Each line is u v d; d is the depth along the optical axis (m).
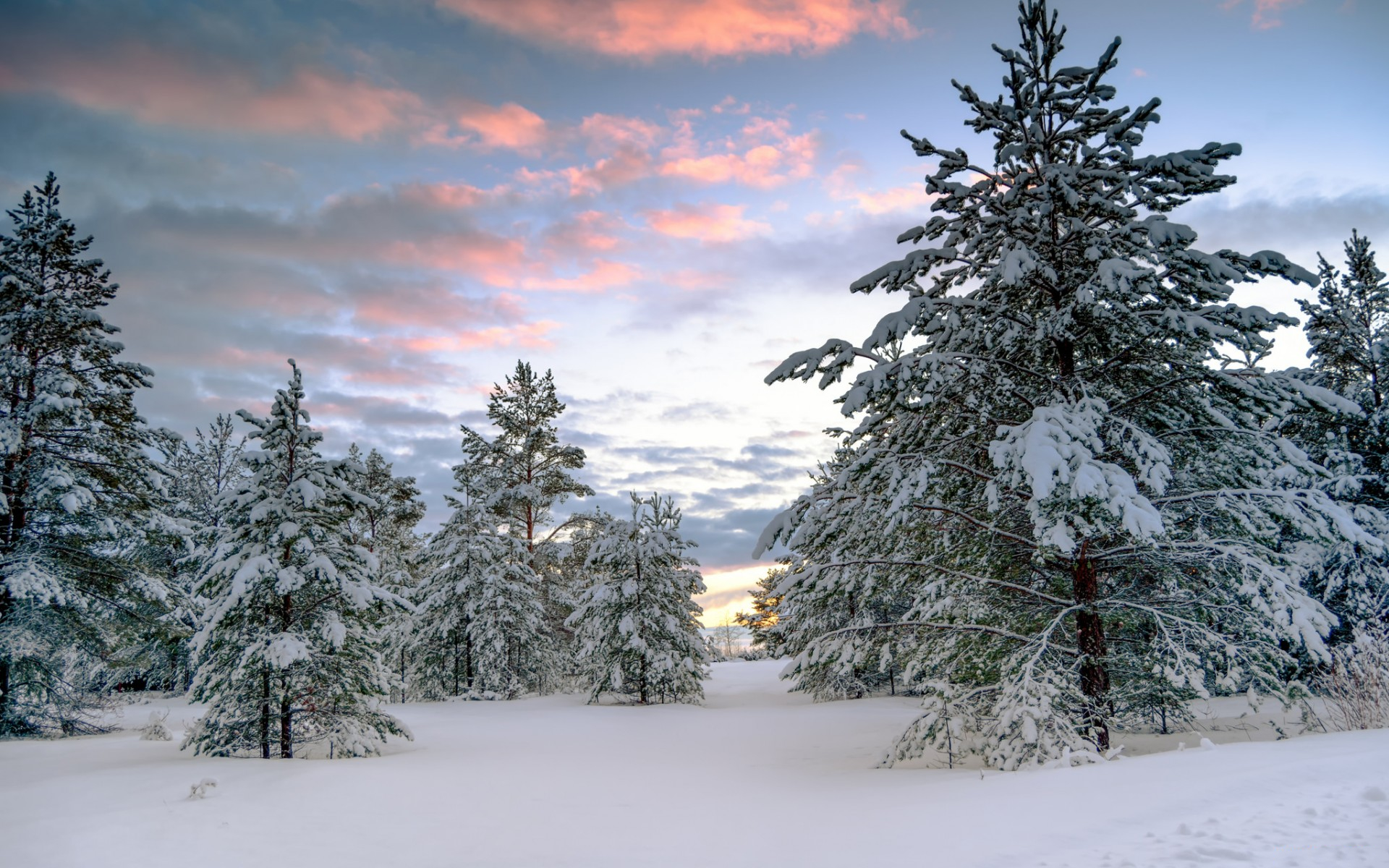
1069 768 7.31
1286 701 8.78
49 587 15.70
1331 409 9.15
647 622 24.00
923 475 9.44
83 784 8.22
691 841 5.94
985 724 9.59
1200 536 9.77
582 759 11.69
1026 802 5.86
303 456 12.95
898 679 24.97
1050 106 10.97
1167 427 10.59
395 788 8.36
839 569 11.65
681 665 23.81
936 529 11.12
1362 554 15.89
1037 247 10.72
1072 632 10.77
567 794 8.45
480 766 10.55
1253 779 5.63
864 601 12.20
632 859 5.39
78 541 17.91
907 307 10.24
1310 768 5.77
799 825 6.33
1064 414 8.80
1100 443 8.62
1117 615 10.13
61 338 18.00
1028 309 11.84
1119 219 10.16
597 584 25.84
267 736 11.23
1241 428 10.10
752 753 12.56
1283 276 9.49
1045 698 8.38
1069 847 4.57
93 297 19.33
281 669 11.11
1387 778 5.36
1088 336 10.92
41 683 16.38
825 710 19.83
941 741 9.87
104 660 18.80
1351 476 17.84
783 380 10.97
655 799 8.14
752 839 5.88
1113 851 4.39
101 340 18.69
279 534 11.74
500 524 33.00
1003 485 9.70
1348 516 8.39
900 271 10.93
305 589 12.40
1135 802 5.41
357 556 12.83
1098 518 8.48
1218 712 13.83
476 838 6.25
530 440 34.50
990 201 10.38
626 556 24.61
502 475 34.31
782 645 29.33
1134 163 9.95
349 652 12.16
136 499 18.92
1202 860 4.09
